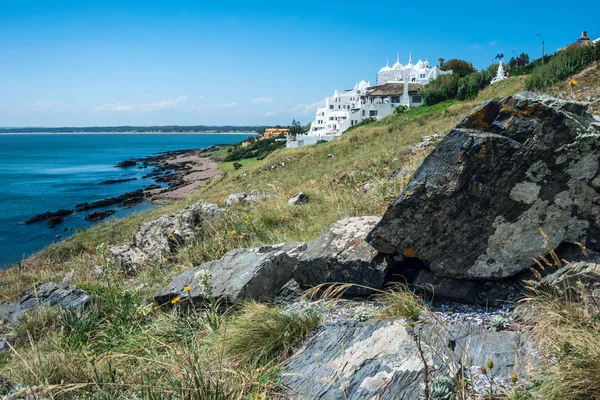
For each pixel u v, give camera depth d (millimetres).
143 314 5570
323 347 3736
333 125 74000
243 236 8430
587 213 4004
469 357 3252
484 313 4023
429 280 4398
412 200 4297
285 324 4152
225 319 4770
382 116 56219
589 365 2812
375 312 4152
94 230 21344
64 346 5098
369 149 26297
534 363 3068
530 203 4070
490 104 4211
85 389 3639
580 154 3912
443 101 46844
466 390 2914
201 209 10156
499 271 4168
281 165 32438
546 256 4121
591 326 3238
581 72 27172
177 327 4898
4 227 29875
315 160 30812
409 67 77562
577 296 3561
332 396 3125
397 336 3549
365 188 9789
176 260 8703
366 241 4547
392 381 3086
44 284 7199
